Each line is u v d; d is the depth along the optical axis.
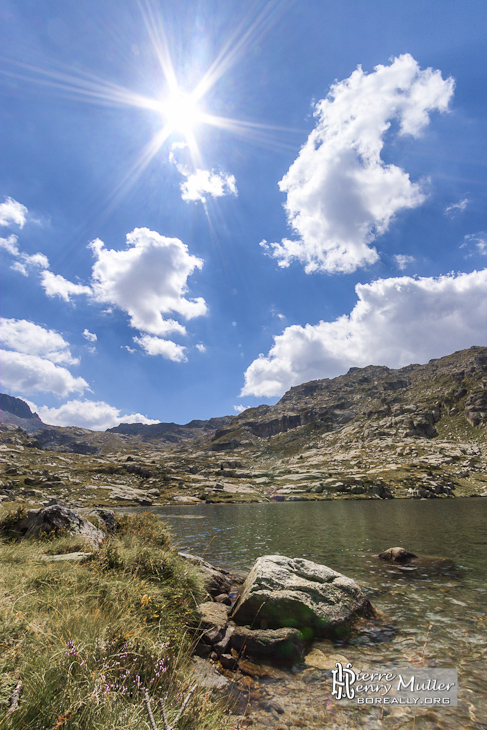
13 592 6.54
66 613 6.07
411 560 21.98
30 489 108.94
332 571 13.66
